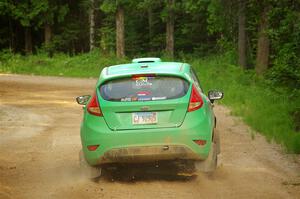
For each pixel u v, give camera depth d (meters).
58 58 95.19
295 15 36.75
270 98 36.94
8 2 112.25
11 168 19.97
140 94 16.73
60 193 15.98
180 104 16.56
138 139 16.39
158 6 102.50
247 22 69.75
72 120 33.69
